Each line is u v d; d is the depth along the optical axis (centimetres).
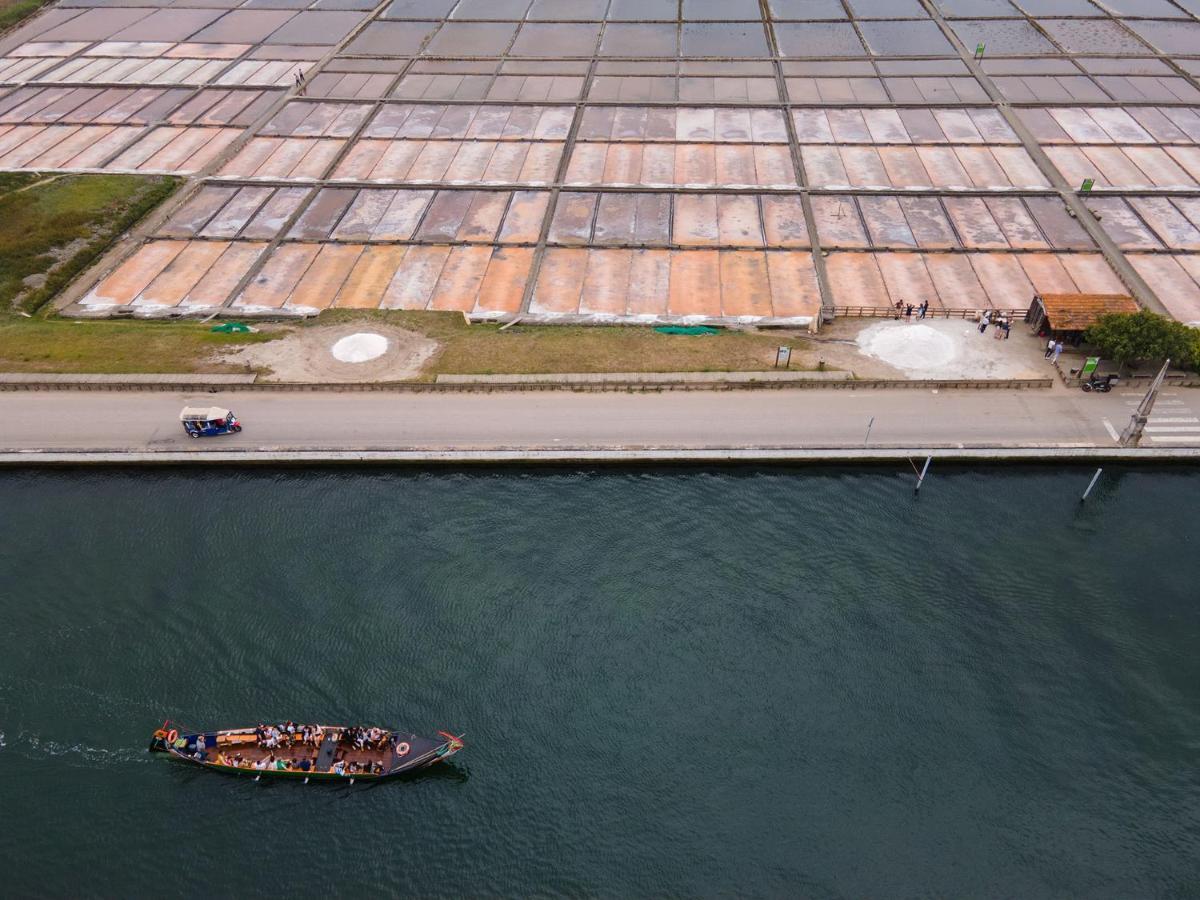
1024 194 11538
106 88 14675
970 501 7269
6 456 7556
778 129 13212
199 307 9669
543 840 5184
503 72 15062
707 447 7625
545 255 10512
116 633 6200
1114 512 7162
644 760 5541
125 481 7469
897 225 10981
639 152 12656
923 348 8762
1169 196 11438
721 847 5138
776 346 8869
